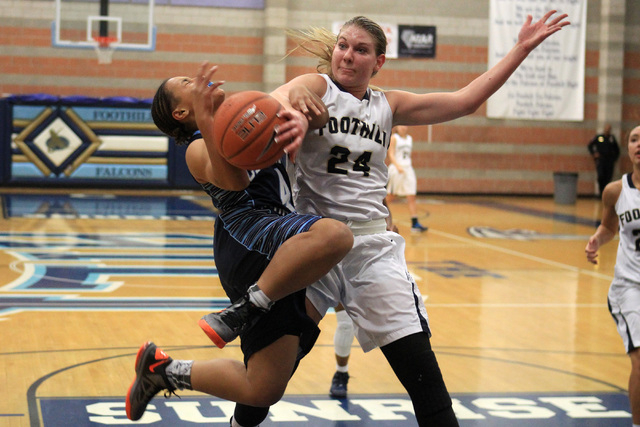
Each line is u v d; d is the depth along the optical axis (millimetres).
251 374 2775
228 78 18562
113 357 4945
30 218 12039
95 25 17594
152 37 17156
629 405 4309
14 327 5676
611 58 19422
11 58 17656
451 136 19266
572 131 19625
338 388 4367
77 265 8398
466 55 19078
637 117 19969
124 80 18125
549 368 5020
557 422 4008
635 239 3758
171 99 2799
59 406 3971
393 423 3934
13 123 16281
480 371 4914
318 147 2963
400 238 3145
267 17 18266
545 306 7012
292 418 3980
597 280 8391
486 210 16156
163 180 17016
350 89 3027
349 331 4320
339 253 2625
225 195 2828
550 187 19656
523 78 19328
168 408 4043
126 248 9680
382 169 3125
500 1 19062
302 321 2807
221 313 2633
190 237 10805
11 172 16344
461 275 8500
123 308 6457
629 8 19656
